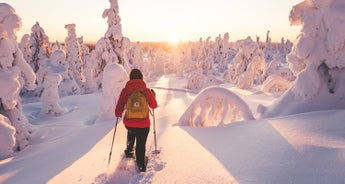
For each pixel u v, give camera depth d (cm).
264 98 1293
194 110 557
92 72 3067
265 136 396
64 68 1534
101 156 401
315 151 308
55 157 468
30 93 2811
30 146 727
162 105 1030
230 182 262
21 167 446
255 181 257
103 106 945
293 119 472
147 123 351
